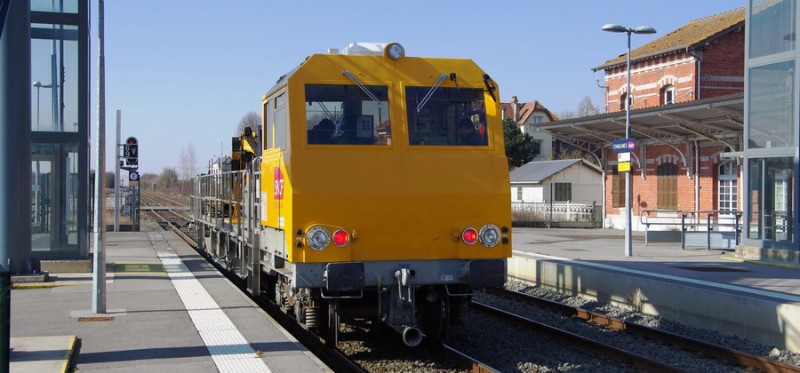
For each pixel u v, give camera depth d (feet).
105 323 31.45
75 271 50.42
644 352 33.73
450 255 29.63
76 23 51.34
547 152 233.55
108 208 184.55
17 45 43.37
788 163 54.08
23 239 44.65
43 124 51.26
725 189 88.22
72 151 51.29
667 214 96.32
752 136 57.77
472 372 28.89
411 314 29.45
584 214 122.83
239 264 44.39
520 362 31.27
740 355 31.04
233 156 48.49
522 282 58.95
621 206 108.37
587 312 41.96
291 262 28.02
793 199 53.26
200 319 32.50
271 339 28.22
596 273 48.62
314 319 30.91
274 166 31.78
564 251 67.82
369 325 38.06
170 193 373.20
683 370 28.48
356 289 28.25
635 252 66.03
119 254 65.21
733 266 52.85
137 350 26.27
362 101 30.19
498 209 30.32
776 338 33.63
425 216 29.43
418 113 30.60
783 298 35.63
